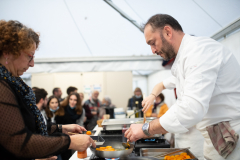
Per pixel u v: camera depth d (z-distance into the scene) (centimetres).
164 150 103
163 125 84
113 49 293
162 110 358
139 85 1152
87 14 235
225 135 84
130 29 255
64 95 556
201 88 79
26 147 63
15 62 74
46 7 225
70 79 562
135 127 94
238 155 83
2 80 65
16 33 69
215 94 89
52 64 288
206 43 89
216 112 91
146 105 142
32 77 557
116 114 313
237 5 160
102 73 573
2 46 68
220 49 88
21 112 75
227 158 86
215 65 83
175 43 100
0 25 70
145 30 104
